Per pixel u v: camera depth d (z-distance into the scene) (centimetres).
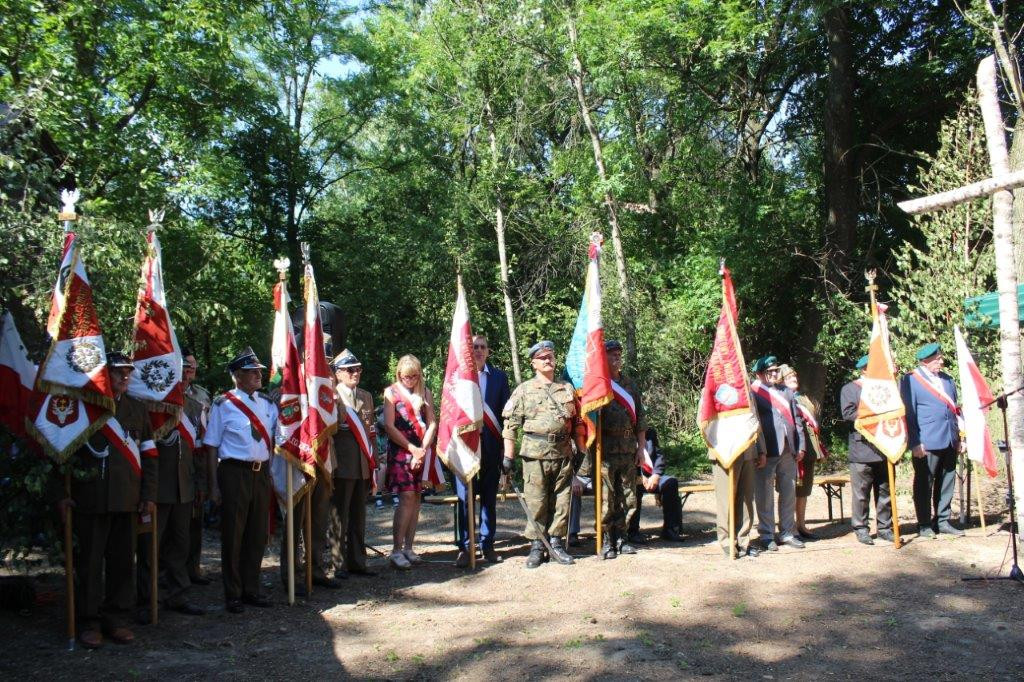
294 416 732
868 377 884
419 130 2839
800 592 719
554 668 563
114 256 876
